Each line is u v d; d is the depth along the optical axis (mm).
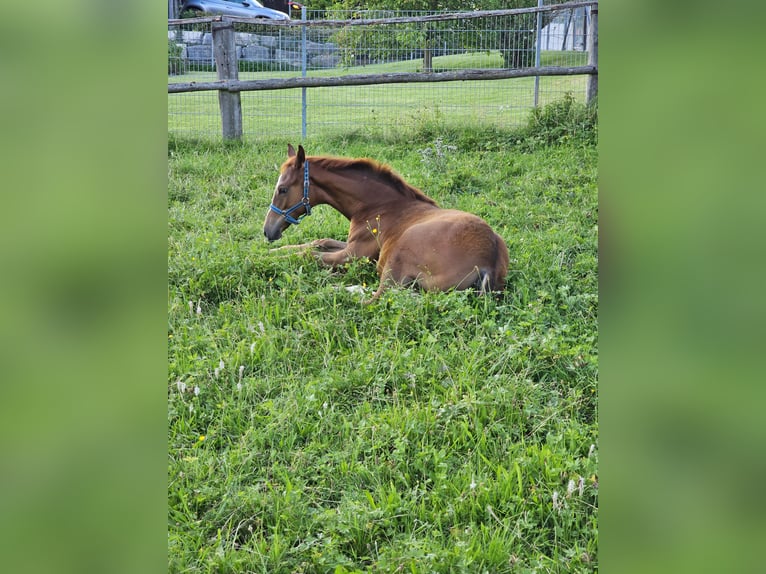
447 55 12117
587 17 9031
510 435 2979
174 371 3496
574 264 4703
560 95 10523
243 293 4387
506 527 2404
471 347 3516
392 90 12188
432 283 4289
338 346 3764
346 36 12055
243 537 2566
